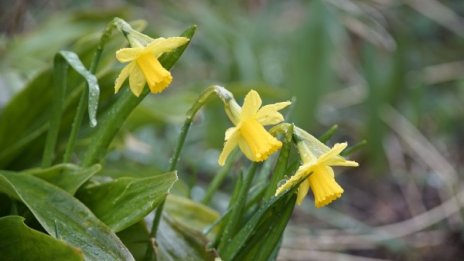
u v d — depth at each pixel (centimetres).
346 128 161
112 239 60
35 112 79
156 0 142
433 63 166
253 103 58
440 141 160
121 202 63
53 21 101
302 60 125
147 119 91
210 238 73
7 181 62
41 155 80
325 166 58
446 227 130
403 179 150
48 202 62
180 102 95
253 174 63
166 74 58
